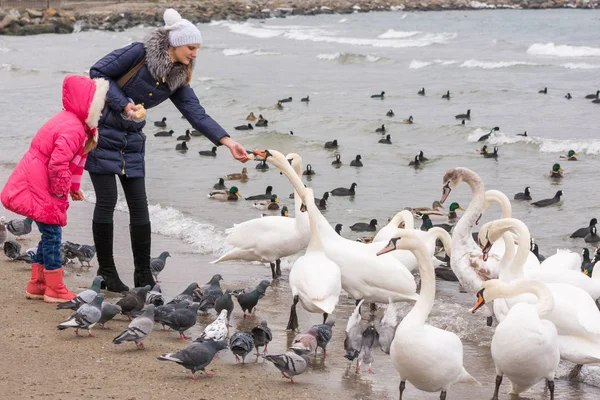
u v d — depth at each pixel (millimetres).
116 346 10352
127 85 12117
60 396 8414
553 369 9211
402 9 133750
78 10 114125
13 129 34781
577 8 135125
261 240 13945
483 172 28281
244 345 9797
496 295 9773
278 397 8945
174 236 17922
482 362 10734
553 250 18844
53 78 54719
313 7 129000
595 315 10125
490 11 129625
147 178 27188
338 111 41469
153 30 12023
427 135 34844
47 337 10469
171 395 8703
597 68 53938
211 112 41750
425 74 54469
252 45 79188
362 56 62281
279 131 36906
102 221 12680
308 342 10211
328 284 11156
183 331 10992
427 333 8844
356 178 27750
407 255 13844
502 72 54125
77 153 11602
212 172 28766
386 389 9531
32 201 11438
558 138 33438
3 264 14547
